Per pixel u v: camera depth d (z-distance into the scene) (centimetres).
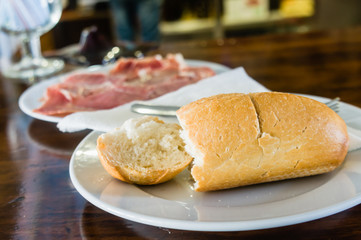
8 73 149
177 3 366
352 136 59
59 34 357
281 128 52
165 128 61
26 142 83
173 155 57
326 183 51
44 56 174
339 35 162
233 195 52
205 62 130
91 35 152
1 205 59
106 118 74
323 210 45
